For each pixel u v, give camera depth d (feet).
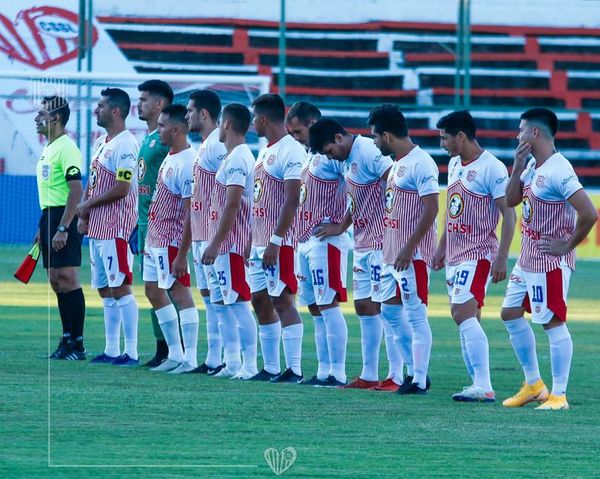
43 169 121.90
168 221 115.85
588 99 360.07
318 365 119.65
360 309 106.93
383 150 102.17
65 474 67.05
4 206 255.09
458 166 99.09
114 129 120.57
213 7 343.05
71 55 304.09
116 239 119.65
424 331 102.12
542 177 94.22
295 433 81.51
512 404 96.73
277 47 350.43
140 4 333.83
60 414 87.86
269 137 109.70
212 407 92.22
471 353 99.14
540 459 74.23
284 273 108.17
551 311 94.99
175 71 337.93
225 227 108.78
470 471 70.28
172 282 116.37
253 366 112.88
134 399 95.61
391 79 354.54
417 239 99.30
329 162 106.83
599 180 347.36
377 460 72.84
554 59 363.15
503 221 97.60
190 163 115.65
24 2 300.20
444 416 90.12
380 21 357.41
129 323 121.39
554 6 367.45
